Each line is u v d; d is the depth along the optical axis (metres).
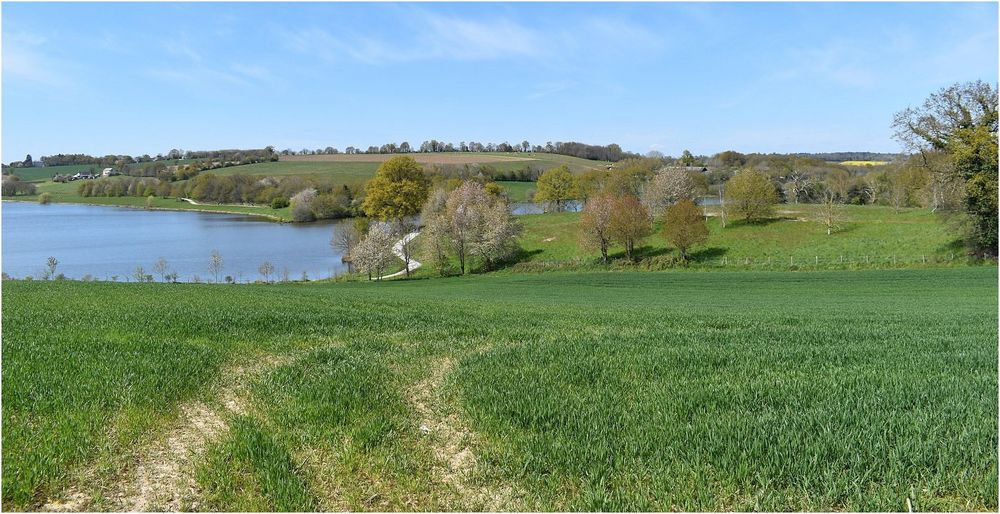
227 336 11.51
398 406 7.39
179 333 11.49
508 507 5.10
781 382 8.17
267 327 12.94
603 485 5.25
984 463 5.40
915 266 48.53
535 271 60.84
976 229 46.88
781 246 60.41
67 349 9.23
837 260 53.41
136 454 5.82
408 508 5.09
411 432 6.61
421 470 5.73
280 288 38.03
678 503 4.97
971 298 31.25
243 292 27.09
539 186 99.31
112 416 6.53
